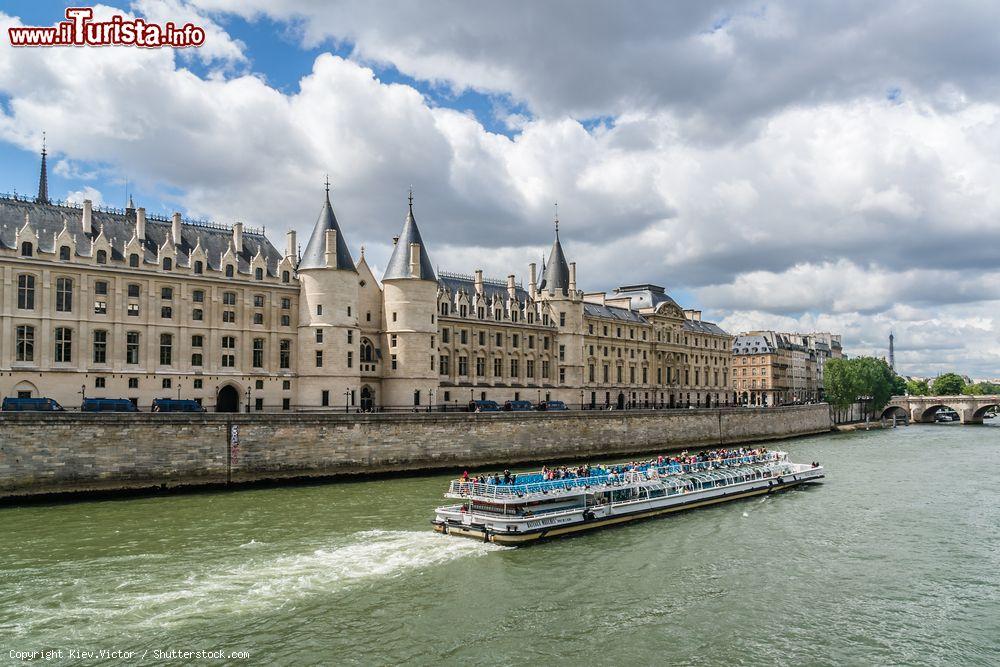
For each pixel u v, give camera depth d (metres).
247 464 61.34
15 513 48.59
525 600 32.34
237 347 76.62
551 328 114.56
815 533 46.12
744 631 29.42
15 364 63.66
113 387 68.44
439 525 43.62
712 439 113.31
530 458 83.81
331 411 78.44
